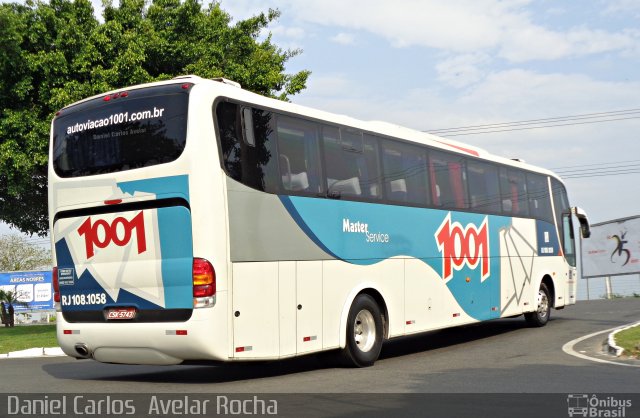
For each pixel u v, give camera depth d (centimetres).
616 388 873
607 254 3769
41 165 2197
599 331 1617
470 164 1509
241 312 933
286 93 2602
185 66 2341
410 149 1316
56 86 2175
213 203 912
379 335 1170
